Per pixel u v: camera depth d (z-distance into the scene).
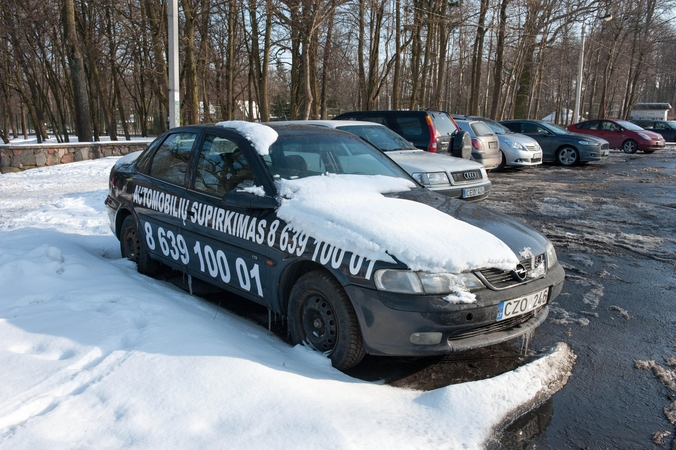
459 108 45.00
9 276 4.58
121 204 5.68
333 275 3.42
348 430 2.57
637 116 59.56
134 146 18.73
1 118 49.16
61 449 2.35
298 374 3.16
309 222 3.55
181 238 4.68
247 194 3.89
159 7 20.34
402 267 3.14
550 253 3.78
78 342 3.39
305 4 19.09
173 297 4.52
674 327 4.31
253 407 2.70
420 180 7.71
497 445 2.67
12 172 15.27
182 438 2.45
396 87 25.16
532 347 3.94
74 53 19.53
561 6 28.06
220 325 3.88
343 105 54.03
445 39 24.84
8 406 2.65
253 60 31.69
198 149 4.75
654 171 15.88
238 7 19.67
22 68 34.00
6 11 26.28
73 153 16.95
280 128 4.75
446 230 3.47
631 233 7.64
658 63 47.00
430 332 3.13
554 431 2.85
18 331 3.55
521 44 28.98
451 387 3.08
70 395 2.81
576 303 4.86
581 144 17.22
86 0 25.30
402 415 2.83
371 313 3.17
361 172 4.58
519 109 32.59
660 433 2.86
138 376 2.94
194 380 2.90
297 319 3.69
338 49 28.94
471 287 3.20
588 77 45.00
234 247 4.08
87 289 4.35
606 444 2.75
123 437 2.45
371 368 3.58
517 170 16.33
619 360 3.73
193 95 18.52
